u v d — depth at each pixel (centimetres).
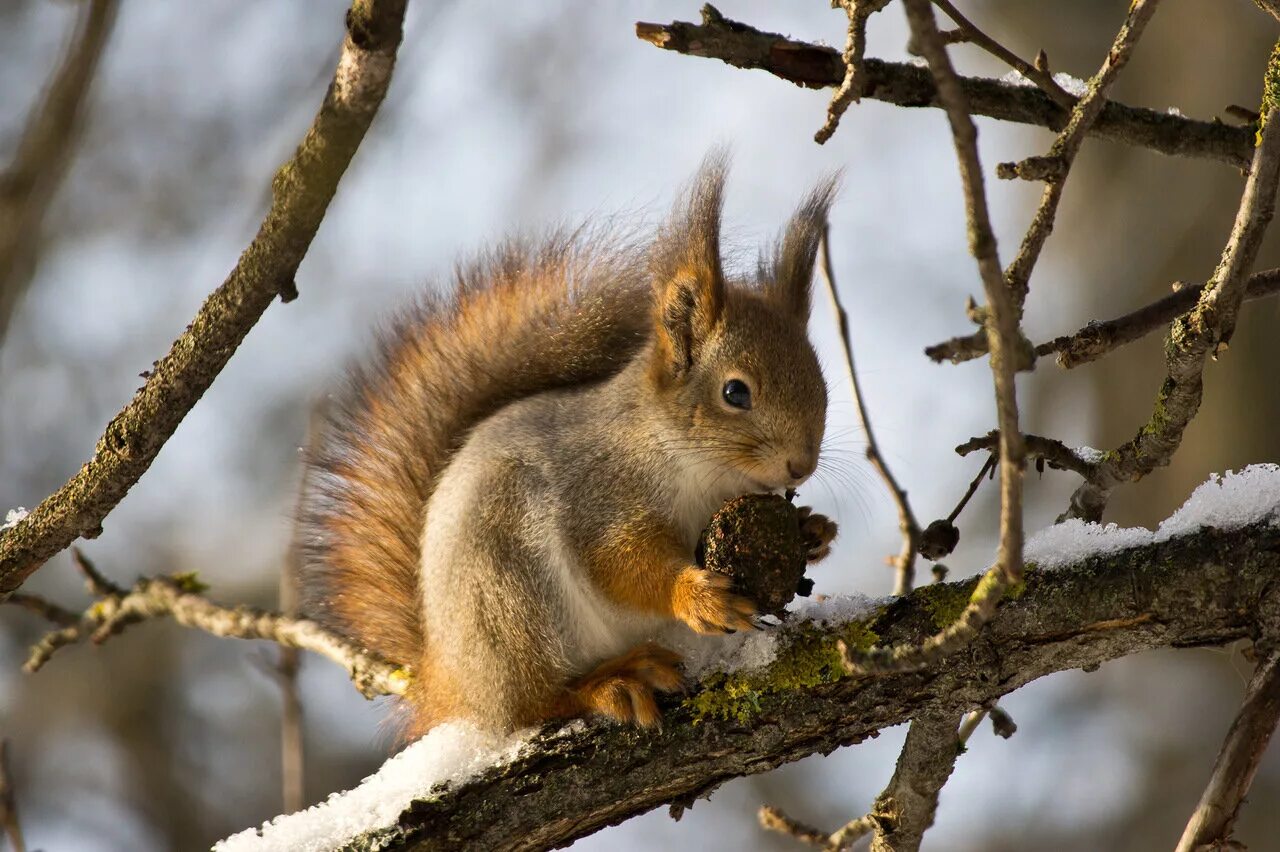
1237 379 1750
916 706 753
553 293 1065
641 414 947
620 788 778
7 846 1324
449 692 920
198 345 688
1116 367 1916
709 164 991
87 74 827
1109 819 1761
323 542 1052
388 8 551
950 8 840
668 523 923
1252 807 1686
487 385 1031
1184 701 1812
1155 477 1798
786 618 795
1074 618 728
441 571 916
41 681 2008
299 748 1112
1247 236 698
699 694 786
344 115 588
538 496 918
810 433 948
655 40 798
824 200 1053
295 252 641
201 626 1145
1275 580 707
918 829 809
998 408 543
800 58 811
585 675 875
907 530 1001
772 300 1031
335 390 1058
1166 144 910
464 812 778
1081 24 1998
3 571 805
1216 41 1845
